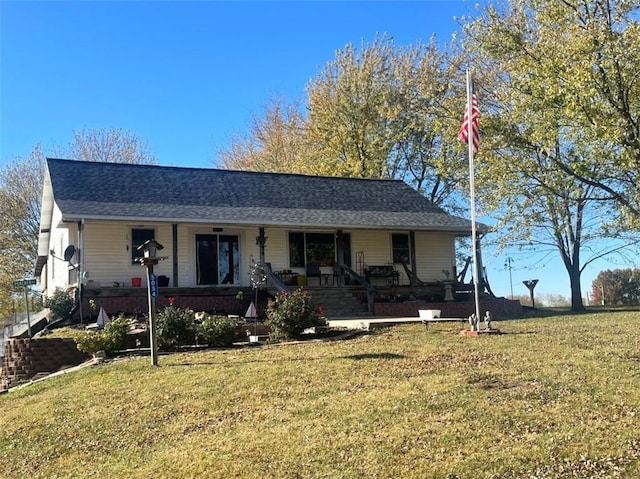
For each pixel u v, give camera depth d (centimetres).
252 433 670
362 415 696
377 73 3466
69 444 714
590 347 1062
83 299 1688
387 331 1405
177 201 1998
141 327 1399
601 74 1552
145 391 888
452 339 1218
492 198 2464
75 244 1919
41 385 1055
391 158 3572
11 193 3700
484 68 2462
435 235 2464
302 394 809
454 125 2262
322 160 3500
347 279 2262
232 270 2102
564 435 602
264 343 1308
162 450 654
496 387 786
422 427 643
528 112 1833
